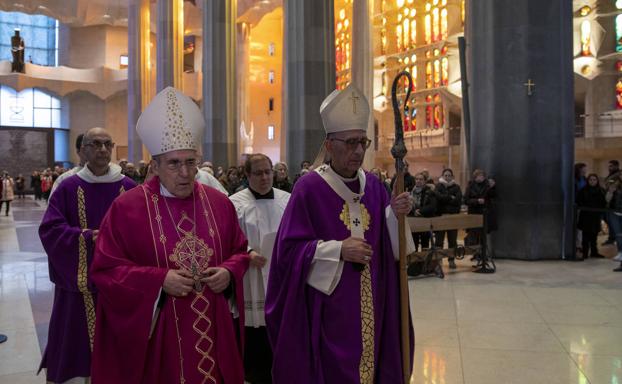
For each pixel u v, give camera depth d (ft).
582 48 77.92
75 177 11.74
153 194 7.83
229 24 69.67
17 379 13.52
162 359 7.35
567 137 31.60
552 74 31.58
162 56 82.53
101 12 121.19
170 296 7.43
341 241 8.18
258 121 138.21
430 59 98.63
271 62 139.13
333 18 41.83
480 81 33.09
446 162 94.68
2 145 121.70
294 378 8.26
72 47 132.98
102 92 128.57
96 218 11.62
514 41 31.76
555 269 28.43
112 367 7.41
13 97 124.98
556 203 31.50
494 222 30.45
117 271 7.23
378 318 8.58
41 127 125.59
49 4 114.73
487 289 23.47
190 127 7.69
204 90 69.92
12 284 25.41
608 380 13.15
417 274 26.53
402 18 105.91
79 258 10.80
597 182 31.63
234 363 7.71
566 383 13.02
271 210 13.48
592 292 22.76
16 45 122.21
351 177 9.00
